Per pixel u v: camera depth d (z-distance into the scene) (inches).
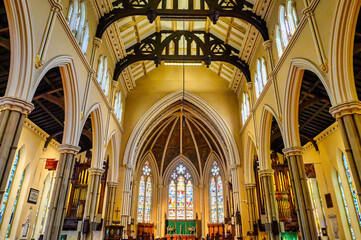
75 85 423.5
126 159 773.9
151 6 520.1
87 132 717.9
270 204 540.4
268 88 525.7
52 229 369.4
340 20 290.4
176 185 1142.3
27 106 291.3
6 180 265.3
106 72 616.1
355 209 578.6
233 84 821.9
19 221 620.4
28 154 638.5
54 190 392.2
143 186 1086.4
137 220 1016.2
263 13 535.2
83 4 465.7
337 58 297.1
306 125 666.8
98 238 658.8
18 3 278.1
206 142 1096.8
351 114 281.9
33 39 298.5
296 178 408.2
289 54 421.4
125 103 839.1
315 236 370.3
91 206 544.1
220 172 1099.3
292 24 428.8
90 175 561.3
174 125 1057.5
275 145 821.9
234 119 815.1
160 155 1134.4
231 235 783.1
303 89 527.5
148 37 721.0
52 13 339.9
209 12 523.8
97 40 518.6
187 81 867.4
